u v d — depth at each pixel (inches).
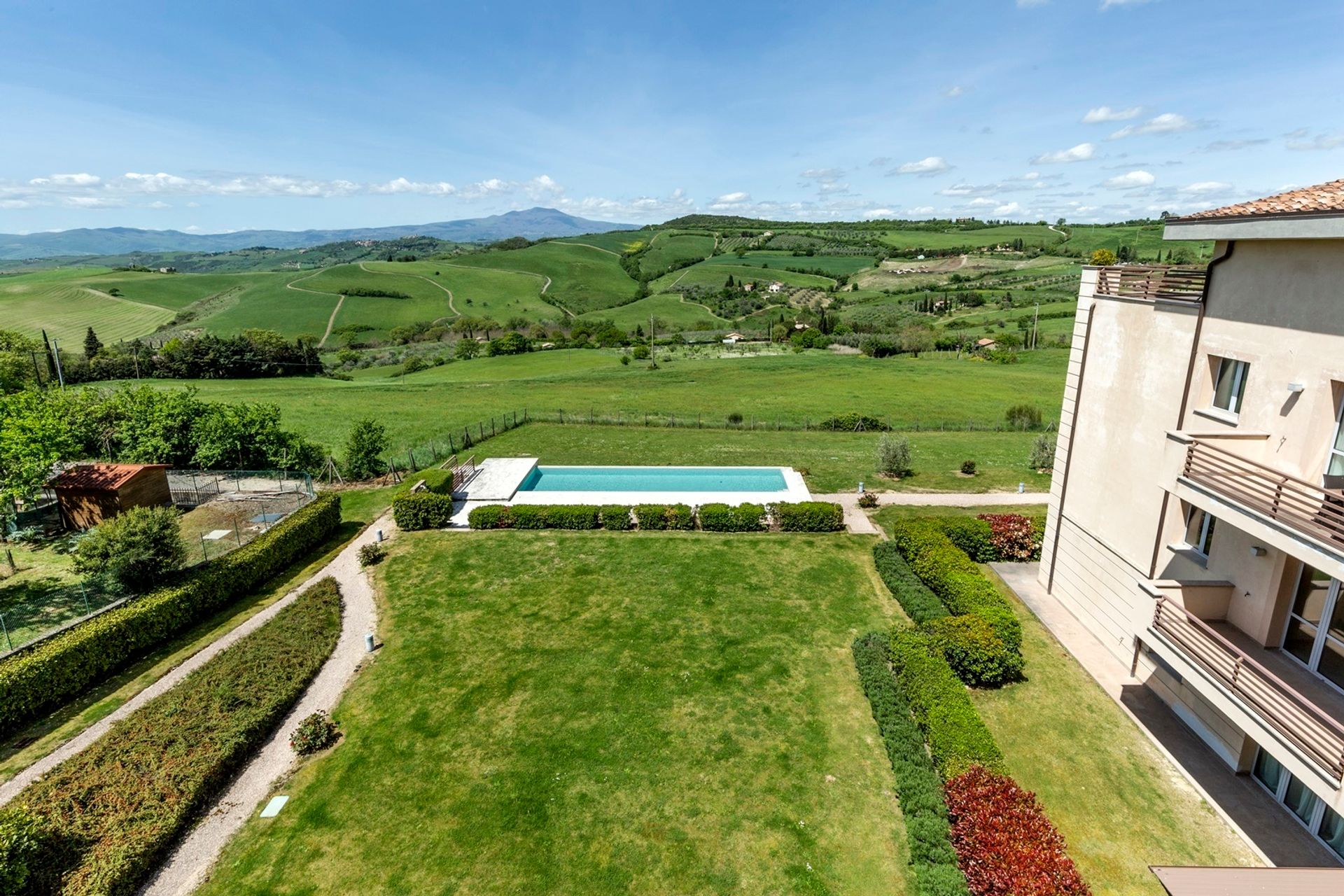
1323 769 339.6
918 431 1771.7
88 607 666.8
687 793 471.5
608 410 2048.5
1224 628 495.5
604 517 977.5
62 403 1133.1
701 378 2694.4
